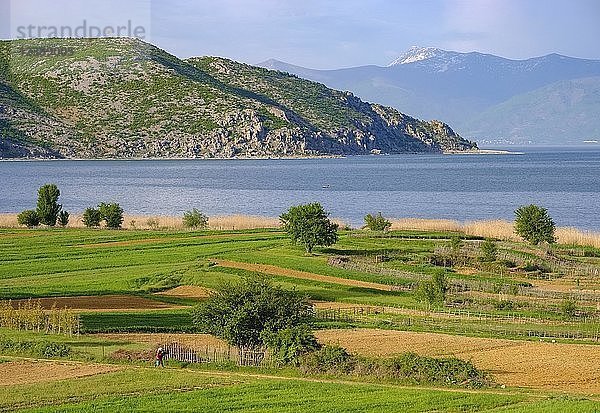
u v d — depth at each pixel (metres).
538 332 69.62
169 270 98.00
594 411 43.41
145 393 48.56
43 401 46.31
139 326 70.19
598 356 60.91
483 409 44.84
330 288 90.38
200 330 65.81
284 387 50.22
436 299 80.88
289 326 59.72
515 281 95.69
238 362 57.69
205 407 45.59
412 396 47.78
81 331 68.50
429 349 62.75
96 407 45.31
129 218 166.38
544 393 49.47
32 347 60.25
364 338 66.75
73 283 91.00
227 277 94.88
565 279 99.44
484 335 68.31
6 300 82.12
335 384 51.16
